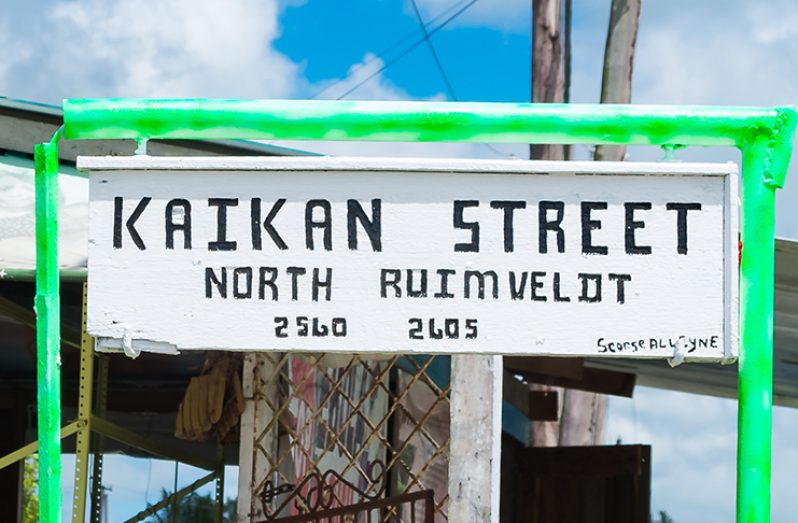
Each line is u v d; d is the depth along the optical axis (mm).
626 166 2713
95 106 2811
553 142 2812
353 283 2727
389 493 6707
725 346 2705
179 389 8039
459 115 2793
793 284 6164
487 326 2713
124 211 2742
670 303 2713
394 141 2809
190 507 7160
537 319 2713
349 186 2736
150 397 8086
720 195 2729
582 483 9883
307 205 2738
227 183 2744
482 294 2719
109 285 2732
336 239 2732
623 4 11305
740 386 2748
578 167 2713
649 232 2725
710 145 2803
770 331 2752
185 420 6113
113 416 8133
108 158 2740
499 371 5152
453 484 5109
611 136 2799
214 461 7270
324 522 6137
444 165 2721
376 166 2723
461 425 5125
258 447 6059
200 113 2809
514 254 2725
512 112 2791
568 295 2719
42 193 2797
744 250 2775
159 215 2742
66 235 5172
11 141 5770
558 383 9508
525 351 2711
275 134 2812
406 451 6891
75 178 5742
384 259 2727
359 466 6559
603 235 2725
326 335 2721
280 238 2736
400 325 2719
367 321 2721
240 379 6141
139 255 2738
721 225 2725
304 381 6078
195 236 2740
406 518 6855
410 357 6027
